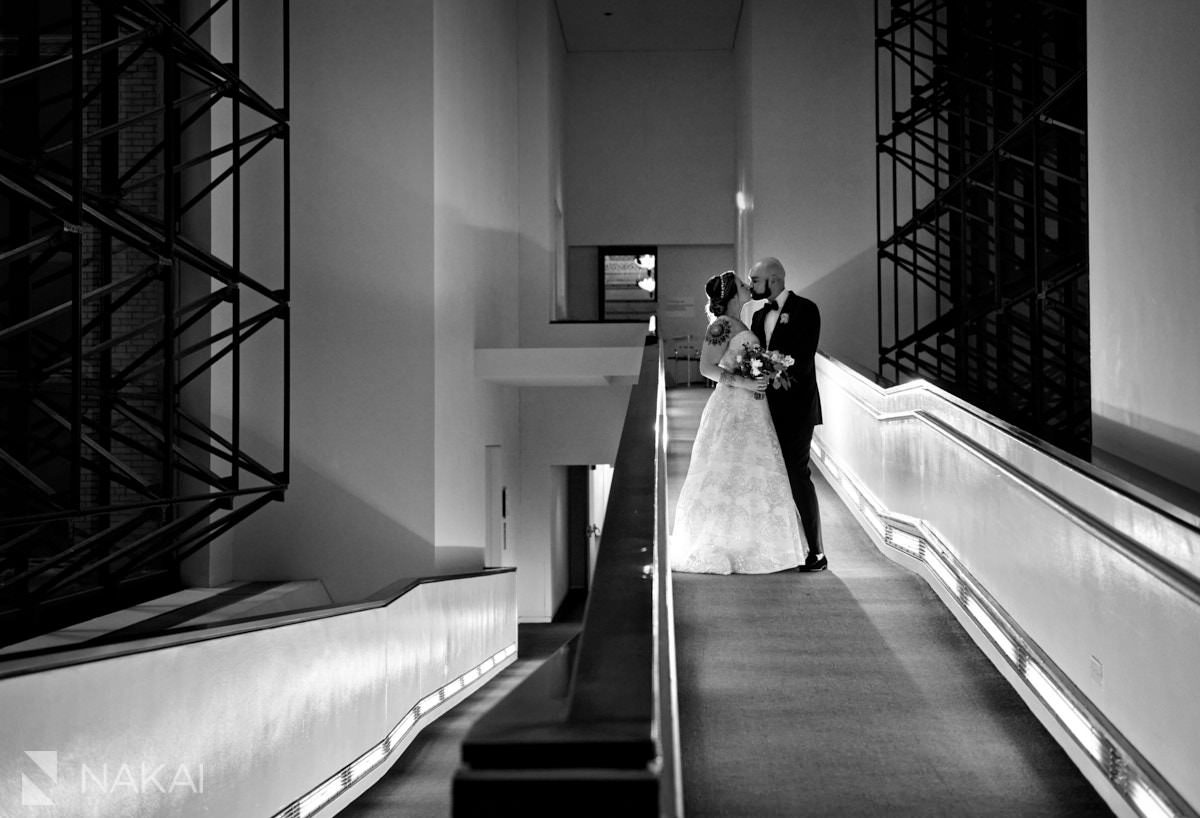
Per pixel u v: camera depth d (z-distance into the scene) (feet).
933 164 42.34
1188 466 12.68
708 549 19.16
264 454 36.19
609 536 8.81
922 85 43.75
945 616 16.76
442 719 32.22
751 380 19.01
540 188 52.21
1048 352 36.27
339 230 36.60
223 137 33.81
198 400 32.83
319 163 36.73
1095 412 15.70
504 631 41.60
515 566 48.37
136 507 24.22
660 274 65.67
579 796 4.66
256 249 36.06
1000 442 14.52
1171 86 13.20
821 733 12.60
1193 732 8.99
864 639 15.76
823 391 31.04
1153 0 13.74
